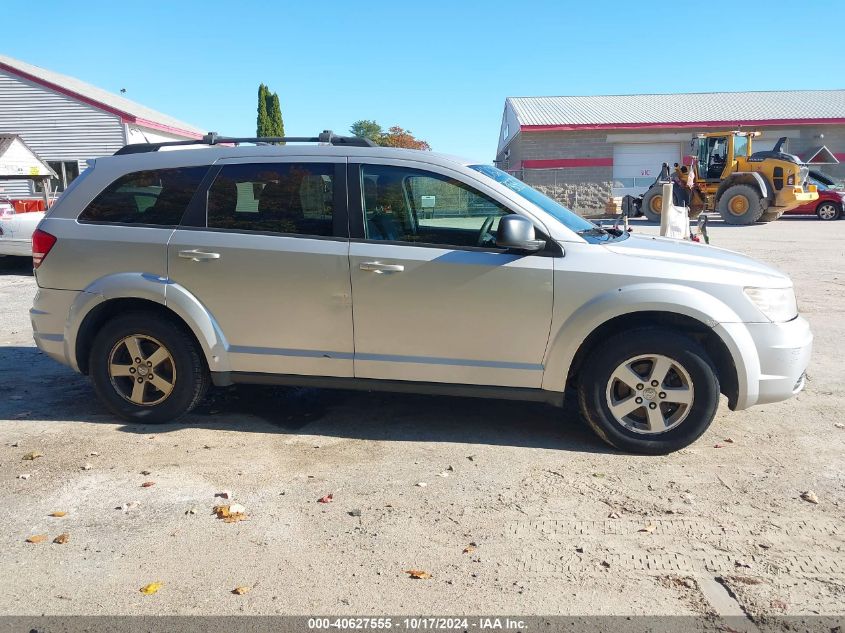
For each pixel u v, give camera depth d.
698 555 3.16
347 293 4.31
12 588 2.91
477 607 2.79
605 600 2.84
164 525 3.42
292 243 4.37
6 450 4.31
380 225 4.36
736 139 22.20
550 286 4.14
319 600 2.83
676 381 4.20
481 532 3.36
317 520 3.47
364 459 4.21
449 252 4.23
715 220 24.08
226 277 4.43
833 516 3.51
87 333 4.71
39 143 27.64
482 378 4.31
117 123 27.31
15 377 5.88
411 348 4.34
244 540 3.28
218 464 4.12
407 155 4.40
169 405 4.65
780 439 4.53
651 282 4.09
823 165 30.33
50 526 3.40
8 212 12.23
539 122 30.53
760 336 4.11
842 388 5.57
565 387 4.27
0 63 26.80
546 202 4.68
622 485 3.87
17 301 9.32
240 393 5.45
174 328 4.55
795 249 14.73
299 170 4.46
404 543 3.26
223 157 4.56
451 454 4.29
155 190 4.62
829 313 8.29
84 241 4.59
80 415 4.93
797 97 33.41
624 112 31.92
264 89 48.88
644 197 23.17
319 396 5.39
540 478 3.95
